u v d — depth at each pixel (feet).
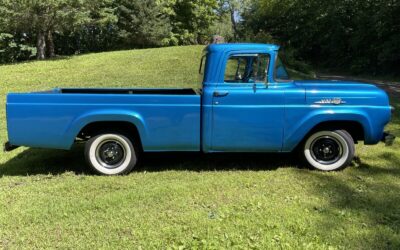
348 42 81.46
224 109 18.65
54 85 47.57
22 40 84.58
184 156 21.94
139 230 13.69
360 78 67.56
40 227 14.10
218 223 14.10
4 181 18.67
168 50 67.21
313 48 94.12
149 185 17.76
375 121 18.98
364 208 15.28
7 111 18.48
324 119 18.80
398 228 13.76
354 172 19.26
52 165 21.01
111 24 100.32
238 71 18.79
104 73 52.44
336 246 12.67
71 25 71.10
